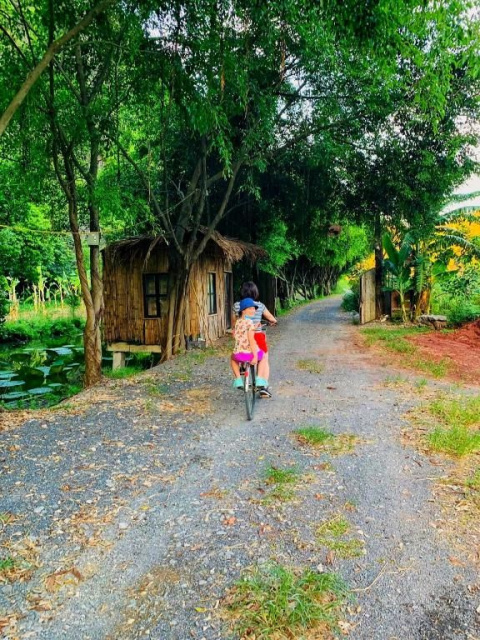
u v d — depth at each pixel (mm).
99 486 4031
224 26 7738
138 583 2771
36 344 17188
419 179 13086
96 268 8781
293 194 15820
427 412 5844
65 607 2588
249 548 3078
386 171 13773
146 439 5191
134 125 10781
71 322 20406
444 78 7039
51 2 6453
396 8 5855
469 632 2340
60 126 7715
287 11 7539
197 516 3506
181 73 7672
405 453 4586
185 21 7344
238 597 2607
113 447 4957
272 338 13320
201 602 2592
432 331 13414
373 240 17266
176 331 11352
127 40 7316
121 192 8641
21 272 20078
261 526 3340
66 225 14234
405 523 3334
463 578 2740
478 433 4996
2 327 17203
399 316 16391
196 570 2869
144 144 11336
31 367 12031
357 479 4043
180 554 3037
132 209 8531
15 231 16734
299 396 6895
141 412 6238
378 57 6938
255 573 2811
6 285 19688
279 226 17438
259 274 19359
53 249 21438
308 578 2727
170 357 10984
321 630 2369
